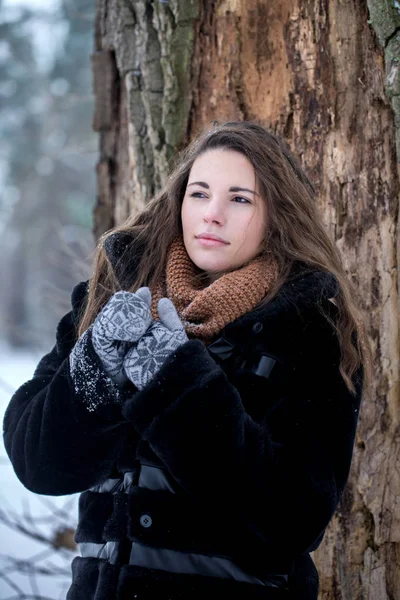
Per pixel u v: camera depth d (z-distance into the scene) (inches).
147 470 70.5
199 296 74.5
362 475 99.3
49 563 135.7
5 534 179.6
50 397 69.7
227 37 105.9
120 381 67.1
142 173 113.0
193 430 64.8
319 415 71.2
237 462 65.0
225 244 77.5
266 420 71.0
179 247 82.3
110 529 70.4
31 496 207.0
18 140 830.5
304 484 67.4
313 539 67.7
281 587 70.6
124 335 65.3
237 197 78.6
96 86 121.6
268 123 105.1
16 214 831.7
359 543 99.3
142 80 112.2
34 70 699.4
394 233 99.1
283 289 75.6
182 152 95.3
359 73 99.9
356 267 100.7
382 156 99.1
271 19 104.0
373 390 99.5
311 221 84.0
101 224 125.6
